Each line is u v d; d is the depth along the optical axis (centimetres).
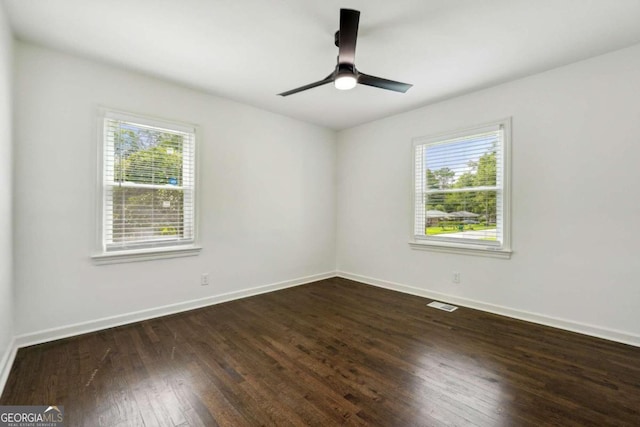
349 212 475
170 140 316
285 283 424
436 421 159
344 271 484
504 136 311
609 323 255
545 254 287
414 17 205
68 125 256
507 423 157
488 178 327
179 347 242
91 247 268
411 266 396
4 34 195
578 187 268
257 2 192
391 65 274
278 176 413
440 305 349
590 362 219
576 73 268
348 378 200
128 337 259
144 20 210
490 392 184
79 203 262
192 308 332
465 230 347
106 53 255
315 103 370
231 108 361
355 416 163
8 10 198
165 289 314
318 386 191
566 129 273
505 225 311
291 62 270
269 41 236
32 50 240
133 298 293
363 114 410
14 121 230
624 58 245
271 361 221
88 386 188
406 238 400
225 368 211
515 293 307
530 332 272
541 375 202
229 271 364
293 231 434
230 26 217
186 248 323
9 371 202
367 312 326
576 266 270
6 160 204
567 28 217
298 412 166
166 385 190
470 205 343
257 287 392
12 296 225
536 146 291
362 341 255
